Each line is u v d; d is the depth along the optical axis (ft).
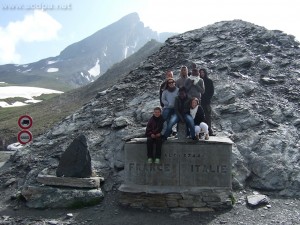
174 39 80.94
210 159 37.17
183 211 36.24
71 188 40.22
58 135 57.36
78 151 41.50
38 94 459.32
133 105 58.18
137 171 38.29
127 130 50.93
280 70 64.90
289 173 42.22
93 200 39.11
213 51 70.95
